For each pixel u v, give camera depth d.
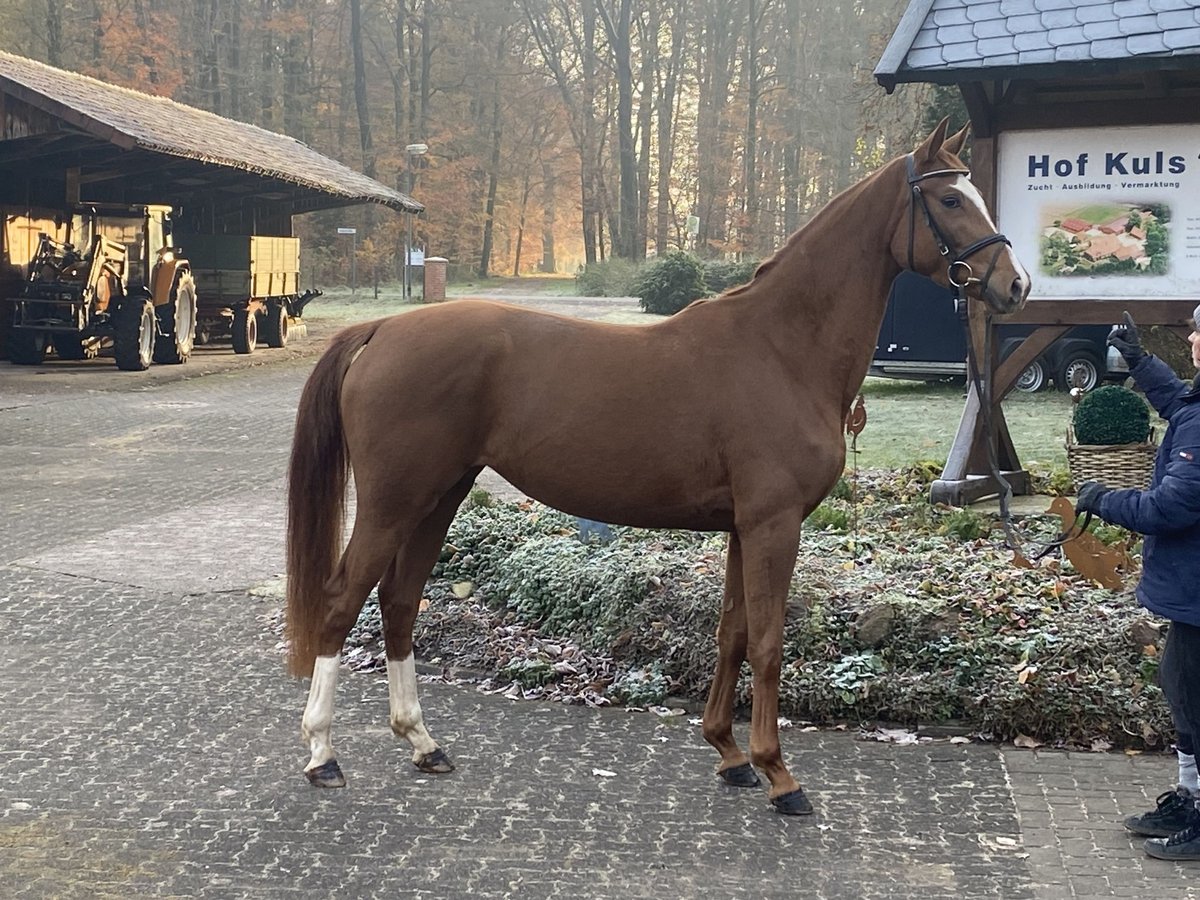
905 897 3.78
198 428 15.13
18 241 21.72
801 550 7.05
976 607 5.70
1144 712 5.10
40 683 5.71
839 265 4.52
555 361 4.44
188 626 6.68
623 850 4.08
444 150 61.91
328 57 61.84
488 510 7.77
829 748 5.05
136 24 50.56
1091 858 4.05
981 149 8.24
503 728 5.23
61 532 9.05
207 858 3.98
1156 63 7.35
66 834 4.14
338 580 4.52
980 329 8.57
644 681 5.61
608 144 67.81
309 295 30.25
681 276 34.81
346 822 4.27
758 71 58.69
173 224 25.83
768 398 4.36
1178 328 8.05
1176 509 3.84
